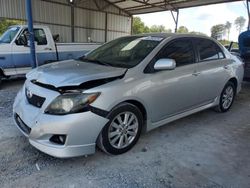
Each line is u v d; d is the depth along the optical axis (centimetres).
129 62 340
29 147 325
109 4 2150
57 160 297
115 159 305
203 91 424
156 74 337
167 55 362
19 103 315
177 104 378
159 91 340
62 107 265
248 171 294
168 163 302
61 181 259
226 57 486
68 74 296
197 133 397
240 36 762
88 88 274
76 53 861
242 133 406
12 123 404
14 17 1619
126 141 319
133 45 380
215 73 442
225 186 264
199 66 409
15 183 252
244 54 728
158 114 351
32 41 642
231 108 542
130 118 317
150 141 359
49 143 268
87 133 271
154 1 1903
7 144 331
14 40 716
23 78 855
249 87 792
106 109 281
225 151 342
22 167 280
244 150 347
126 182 262
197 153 331
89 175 271
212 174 284
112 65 338
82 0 1972
